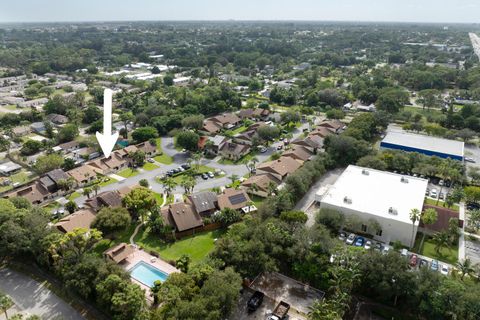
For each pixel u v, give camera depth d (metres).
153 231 98.06
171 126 184.25
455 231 95.12
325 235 84.12
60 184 117.56
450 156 146.62
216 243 85.38
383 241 97.56
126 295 66.44
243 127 196.00
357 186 114.19
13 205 95.56
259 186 118.62
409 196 108.19
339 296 68.88
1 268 84.88
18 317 64.00
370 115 182.88
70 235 80.44
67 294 76.62
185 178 126.88
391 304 74.62
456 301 66.00
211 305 63.50
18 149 157.38
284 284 80.56
